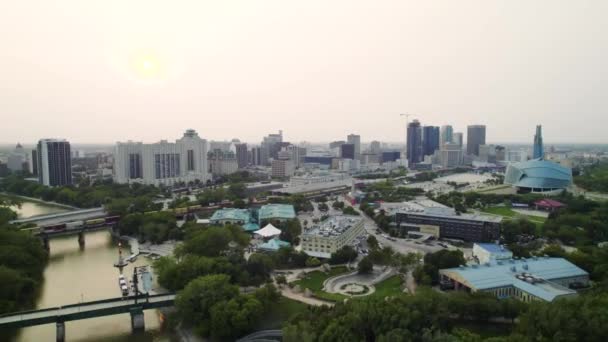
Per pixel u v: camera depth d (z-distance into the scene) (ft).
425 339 603.67
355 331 640.17
